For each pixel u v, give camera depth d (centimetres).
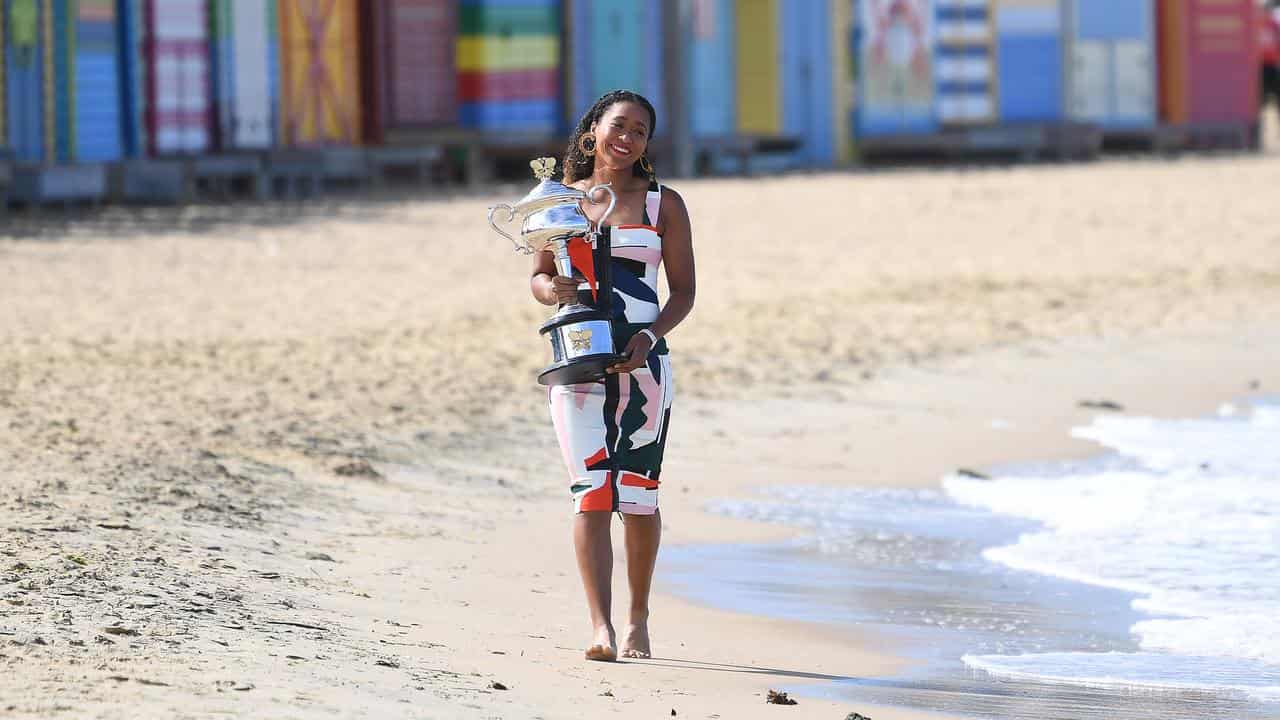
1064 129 9556
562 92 8638
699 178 8481
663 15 8725
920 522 1597
